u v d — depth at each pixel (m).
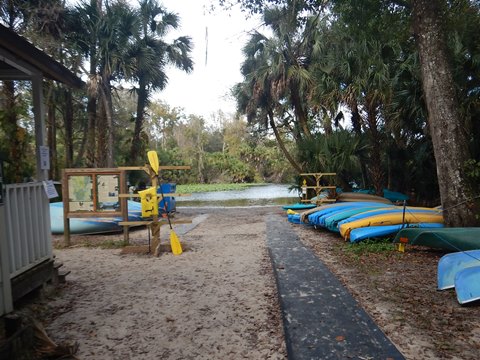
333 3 10.35
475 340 2.72
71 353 2.69
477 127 8.43
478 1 9.06
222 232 8.64
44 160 4.25
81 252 6.57
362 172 13.68
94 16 13.17
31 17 10.52
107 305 3.74
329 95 11.59
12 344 2.36
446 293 3.74
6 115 4.32
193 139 44.94
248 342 2.87
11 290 3.36
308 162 12.97
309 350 2.58
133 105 25.86
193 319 3.33
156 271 5.08
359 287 4.03
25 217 3.72
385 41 10.88
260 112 16.39
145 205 6.15
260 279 4.52
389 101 10.39
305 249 6.09
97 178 7.21
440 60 6.04
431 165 11.90
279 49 13.89
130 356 2.69
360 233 6.25
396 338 2.79
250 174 45.59
